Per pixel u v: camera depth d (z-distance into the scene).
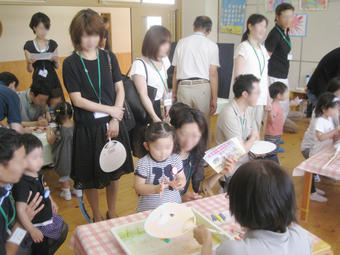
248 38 3.20
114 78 2.32
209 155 1.69
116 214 2.61
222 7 5.78
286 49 3.96
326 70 4.02
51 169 3.79
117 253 1.24
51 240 1.80
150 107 2.65
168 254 1.21
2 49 5.59
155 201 1.70
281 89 3.67
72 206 2.98
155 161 1.69
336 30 4.82
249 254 0.89
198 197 1.86
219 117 2.54
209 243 1.06
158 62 2.76
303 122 5.37
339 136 2.87
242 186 0.91
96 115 2.20
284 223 0.91
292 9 3.72
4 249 1.36
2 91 2.03
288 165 3.78
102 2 4.57
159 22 5.36
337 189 3.27
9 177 1.33
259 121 3.34
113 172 2.33
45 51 4.17
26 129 3.08
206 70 3.40
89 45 2.09
